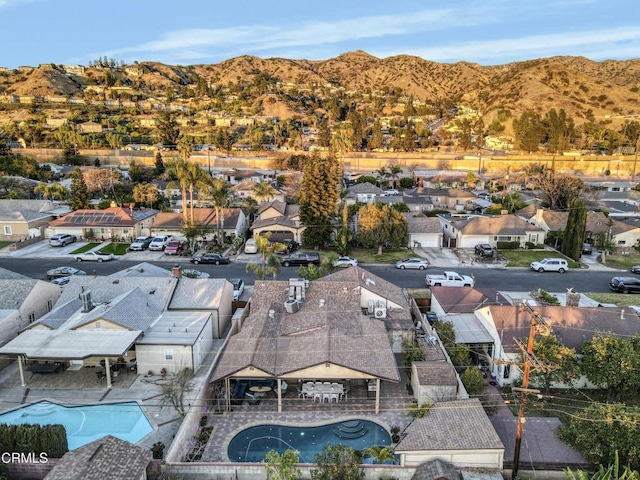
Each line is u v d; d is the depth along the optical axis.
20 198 88.31
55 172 116.00
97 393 31.41
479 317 37.97
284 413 30.00
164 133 158.00
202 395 29.84
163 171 120.62
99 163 135.50
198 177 66.56
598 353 30.33
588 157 149.38
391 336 36.47
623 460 24.22
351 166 146.38
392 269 57.78
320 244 66.38
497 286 51.91
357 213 69.56
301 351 30.83
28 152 139.62
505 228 66.88
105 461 22.42
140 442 26.81
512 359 32.22
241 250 65.56
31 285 39.50
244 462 25.30
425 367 30.58
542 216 71.62
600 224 69.44
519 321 34.56
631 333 33.38
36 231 69.44
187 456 25.95
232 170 121.62
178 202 91.75
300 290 38.38
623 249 66.19
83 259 59.78
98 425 28.25
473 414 26.30
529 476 24.38
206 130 191.38
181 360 33.41
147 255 62.41
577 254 60.59
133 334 33.41
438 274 54.97
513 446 25.78
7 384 32.44
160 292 40.16
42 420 28.61
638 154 149.62
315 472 23.34
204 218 71.25
